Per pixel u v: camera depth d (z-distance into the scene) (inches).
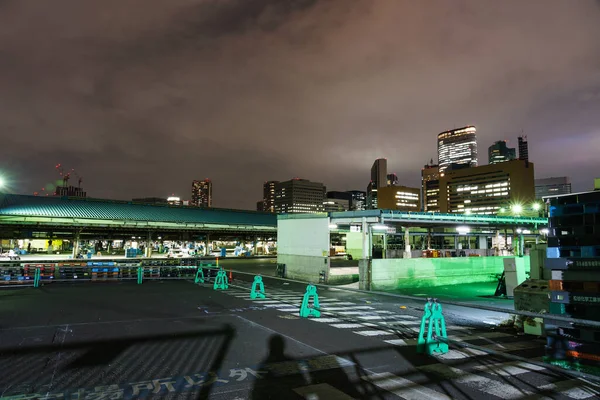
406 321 503.2
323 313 554.6
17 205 1905.8
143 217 2234.3
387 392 248.7
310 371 290.0
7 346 355.3
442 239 1812.3
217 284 863.1
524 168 7249.0
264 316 520.4
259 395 242.2
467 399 237.8
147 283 986.1
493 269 1193.4
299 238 1151.6
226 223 2511.1
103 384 258.8
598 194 275.9
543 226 1317.7
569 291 283.9
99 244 3319.4
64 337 391.9
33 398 234.2
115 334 406.9
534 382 268.5
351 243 2304.4
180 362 309.3
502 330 468.1
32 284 927.0
